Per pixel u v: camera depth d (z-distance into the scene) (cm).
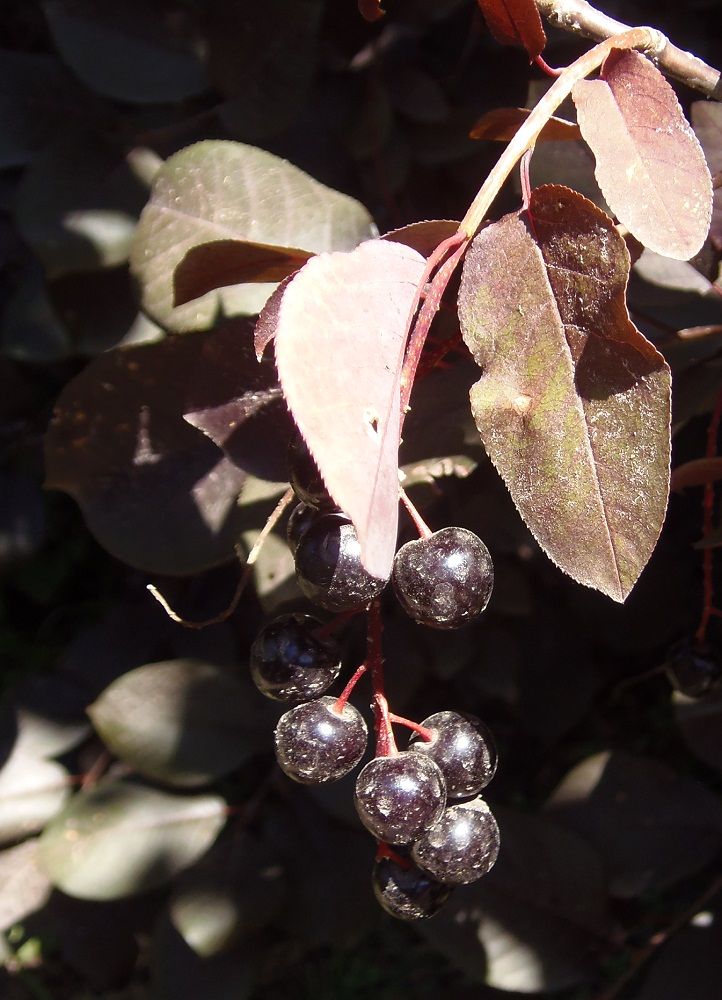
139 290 18
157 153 23
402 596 13
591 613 31
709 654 20
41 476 30
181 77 23
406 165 25
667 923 33
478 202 13
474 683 32
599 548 13
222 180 18
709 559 20
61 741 29
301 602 23
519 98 25
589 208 13
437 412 17
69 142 23
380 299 12
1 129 23
